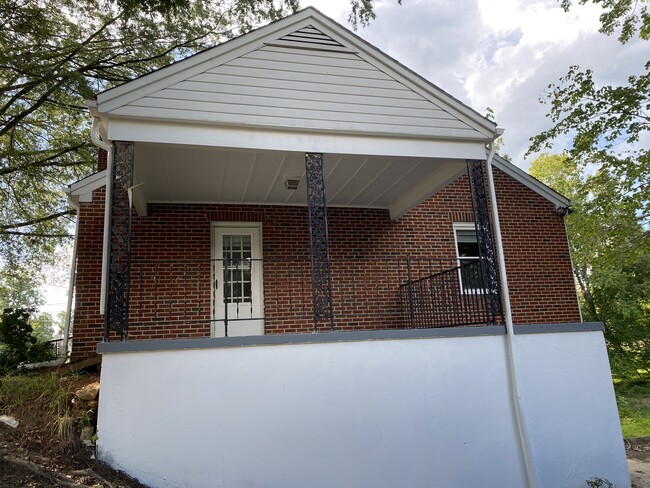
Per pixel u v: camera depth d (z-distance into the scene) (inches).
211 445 179.5
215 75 219.6
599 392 228.7
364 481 193.5
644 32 522.3
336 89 234.8
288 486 184.2
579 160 545.0
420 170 282.4
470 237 376.8
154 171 263.7
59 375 253.9
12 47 422.0
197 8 494.9
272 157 250.2
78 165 582.6
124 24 467.2
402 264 346.3
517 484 210.8
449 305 293.1
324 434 192.5
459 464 206.1
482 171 252.4
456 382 213.9
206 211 319.6
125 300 189.5
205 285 309.3
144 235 305.9
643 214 525.3
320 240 217.0
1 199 559.5
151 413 176.9
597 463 220.1
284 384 192.2
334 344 202.2
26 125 556.1
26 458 166.7
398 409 203.8
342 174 284.5
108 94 203.0
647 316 714.8
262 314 317.4
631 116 503.8
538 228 389.7
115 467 169.6
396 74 244.2
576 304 381.4
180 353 184.5
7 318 307.0
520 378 221.0
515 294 370.9
